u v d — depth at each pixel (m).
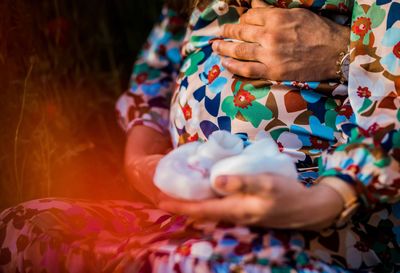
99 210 1.33
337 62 1.31
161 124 1.65
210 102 1.38
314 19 1.32
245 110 1.32
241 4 1.43
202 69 1.42
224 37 1.42
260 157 1.07
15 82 1.67
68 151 1.78
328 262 1.14
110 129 2.05
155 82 1.73
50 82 1.87
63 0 1.99
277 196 1.04
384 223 1.22
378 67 1.23
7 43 1.65
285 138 1.32
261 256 1.06
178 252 1.09
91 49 2.08
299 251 1.08
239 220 1.06
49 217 1.24
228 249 1.07
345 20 1.35
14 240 1.25
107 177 1.91
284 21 1.31
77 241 1.21
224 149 1.11
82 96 1.99
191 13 1.58
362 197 1.12
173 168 1.09
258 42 1.32
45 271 1.20
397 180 1.11
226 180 1.04
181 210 1.08
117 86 2.05
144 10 2.20
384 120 1.18
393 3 1.22
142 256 1.13
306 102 1.30
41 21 1.90
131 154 1.57
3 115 1.67
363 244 1.20
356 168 1.12
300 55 1.30
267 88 1.32
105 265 1.17
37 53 1.81
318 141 1.30
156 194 1.38
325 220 1.10
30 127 1.73
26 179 1.71
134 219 1.34
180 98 1.45
